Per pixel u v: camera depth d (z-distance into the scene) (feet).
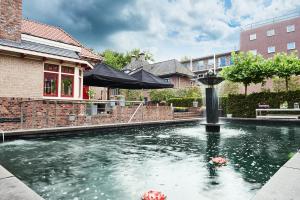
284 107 49.88
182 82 122.21
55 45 41.47
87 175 12.25
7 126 28.02
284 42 122.83
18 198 7.23
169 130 34.86
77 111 34.96
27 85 33.22
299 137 26.43
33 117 30.22
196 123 46.75
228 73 58.80
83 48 58.49
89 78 41.14
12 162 15.01
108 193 9.71
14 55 32.09
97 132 29.35
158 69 129.08
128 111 40.45
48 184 10.87
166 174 12.29
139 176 11.99
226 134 29.43
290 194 7.25
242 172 12.46
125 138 26.12
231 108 58.13
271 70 56.03
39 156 16.83
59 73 37.78
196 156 16.65
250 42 134.41
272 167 13.46
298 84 71.97
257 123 43.29
